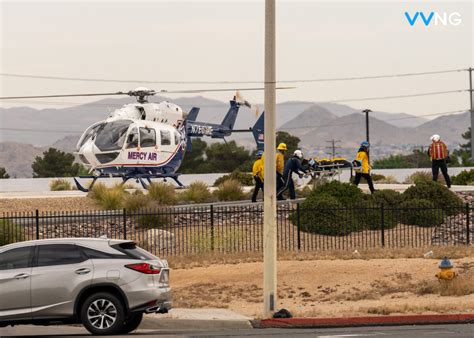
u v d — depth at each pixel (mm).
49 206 79812
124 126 93625
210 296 47375
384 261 54531
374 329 36781
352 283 49000
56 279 35375
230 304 45188
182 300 46438
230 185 89688
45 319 35344
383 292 46531
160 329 39031
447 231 69812
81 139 93938
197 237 64500
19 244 36156
